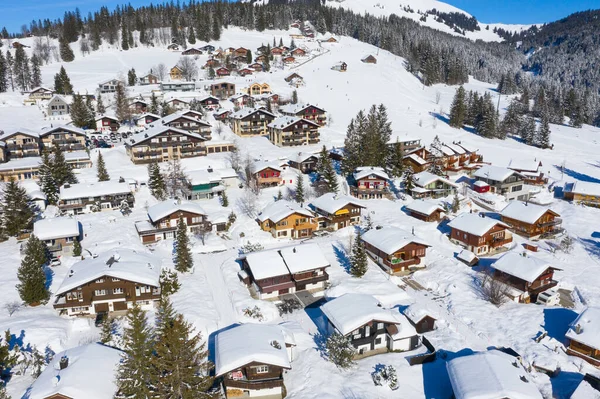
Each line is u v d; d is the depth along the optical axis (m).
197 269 57.31
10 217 62.41
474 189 87.25
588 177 100.56
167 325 33.59
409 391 36.75
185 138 96.00
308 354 41.28
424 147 97.62
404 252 58.22
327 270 57.66
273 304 50.06
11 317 44.34
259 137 117.31
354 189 82.81
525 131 131.12
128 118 120.62
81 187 73.06
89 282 46.53
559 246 65.44
